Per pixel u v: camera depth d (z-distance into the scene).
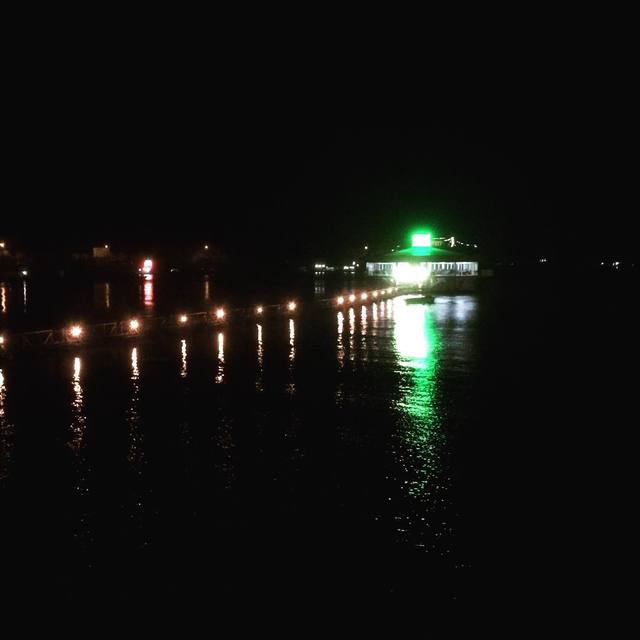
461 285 69.06
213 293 58.66
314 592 7.18
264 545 8.25
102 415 14.70
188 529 8.72
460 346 25.83
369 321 35.19
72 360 21.83
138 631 6.54
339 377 19.30
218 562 7.84
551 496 9.90
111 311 40.91
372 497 9.84
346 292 59.16
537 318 36.84
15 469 11.09
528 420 14.35
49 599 7.09
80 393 16.92
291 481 10.52
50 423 14.01
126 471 10.98
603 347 25.36
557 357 22.98
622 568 7.70
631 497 9.85
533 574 7.57
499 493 10.01
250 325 32.88
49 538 8.48
